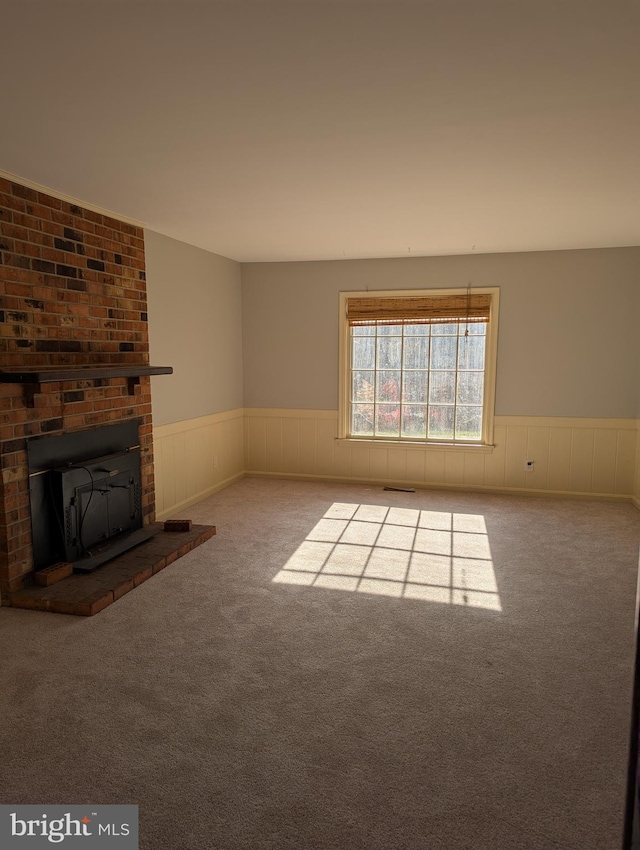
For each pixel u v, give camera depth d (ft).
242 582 10.85
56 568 10.35
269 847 4.99
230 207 11.62
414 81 6.14
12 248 9.48
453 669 7.88
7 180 9.33
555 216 12.44
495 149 8.26
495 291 17.19
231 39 5.29
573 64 5.76
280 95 6.49
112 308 12.17
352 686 7.46
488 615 9.53
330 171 9.25
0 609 9.63
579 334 16.74
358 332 18.70
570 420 17.04
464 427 18.21
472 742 6.38
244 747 6.28
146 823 5.24
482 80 6.12
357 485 18.84
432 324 18.01
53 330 10.46
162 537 12.83
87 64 5.76
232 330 18.78
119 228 12.35
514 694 7.30
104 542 11.85
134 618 9.34
